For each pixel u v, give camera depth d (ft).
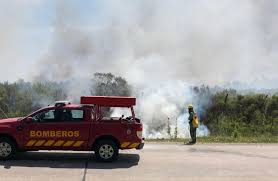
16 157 44.24
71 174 35.60
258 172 37.78
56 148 41.70
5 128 41.65
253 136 73.87
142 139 42.68
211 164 41.68
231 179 34.65
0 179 33.12
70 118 41.91
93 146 41.93
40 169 37.65
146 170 37.99
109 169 38.22
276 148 54.13
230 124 101.35
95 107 42.37
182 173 36.83
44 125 41.68
